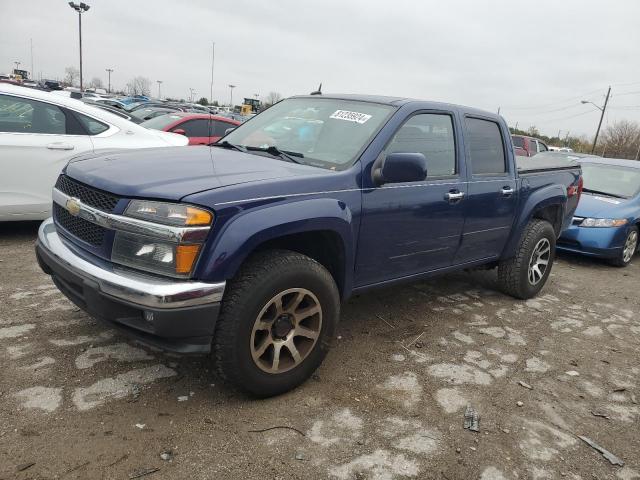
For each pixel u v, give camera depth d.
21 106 5.48
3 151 5.27
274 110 4.38
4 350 3.26
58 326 3.63
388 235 3.57
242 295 2.73
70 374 3.06
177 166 3.07
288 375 3.04
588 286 6.36
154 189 2.68
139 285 2.54
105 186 2.81
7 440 2.45
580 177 6.04
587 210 7.54
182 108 24.33
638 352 4.34
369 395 3.19
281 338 3.00
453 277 5.99
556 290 5.99
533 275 5.35
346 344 3.89
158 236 2.58
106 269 2.69
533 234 5.13
